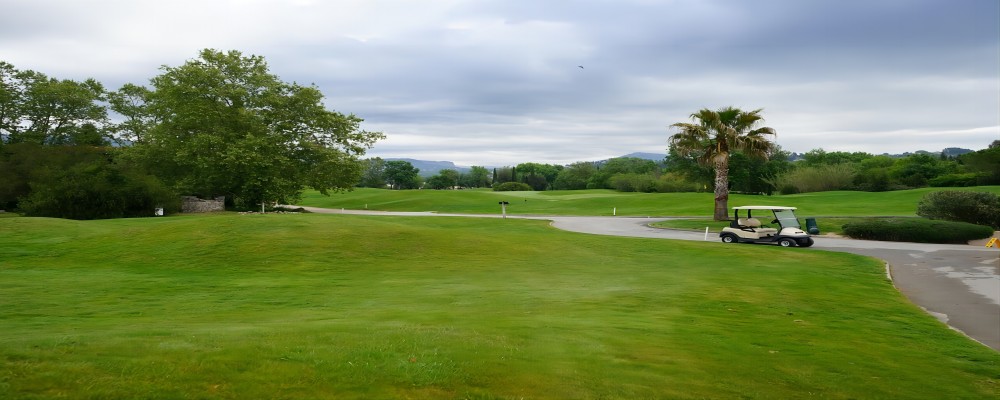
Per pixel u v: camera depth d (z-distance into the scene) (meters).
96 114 60.16
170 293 12.52
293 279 15.04
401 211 62.53
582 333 7.77
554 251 21.30
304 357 5.61
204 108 44.44
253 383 4.86
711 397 5.43
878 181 75.19
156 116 50.62
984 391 6.36
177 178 47.75
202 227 21.34
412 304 11.00
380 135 54.50
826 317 10.62
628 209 56.22
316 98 50.06
